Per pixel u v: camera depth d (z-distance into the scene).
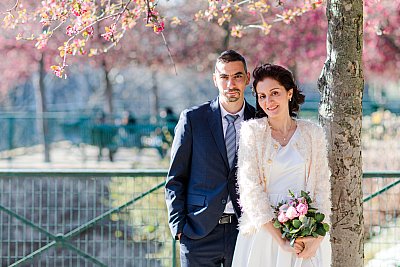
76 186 8.48
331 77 5.89
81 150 23.78
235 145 5.64
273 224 5.20
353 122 5.87
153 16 6.25
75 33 6.44
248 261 5.29
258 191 5.18
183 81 41.88
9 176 7.24
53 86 44.66
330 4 5.89
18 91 40.84
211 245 5.62
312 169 5.26
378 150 16.05
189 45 24.48
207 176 5.62
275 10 18.30
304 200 5.11
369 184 8.52
